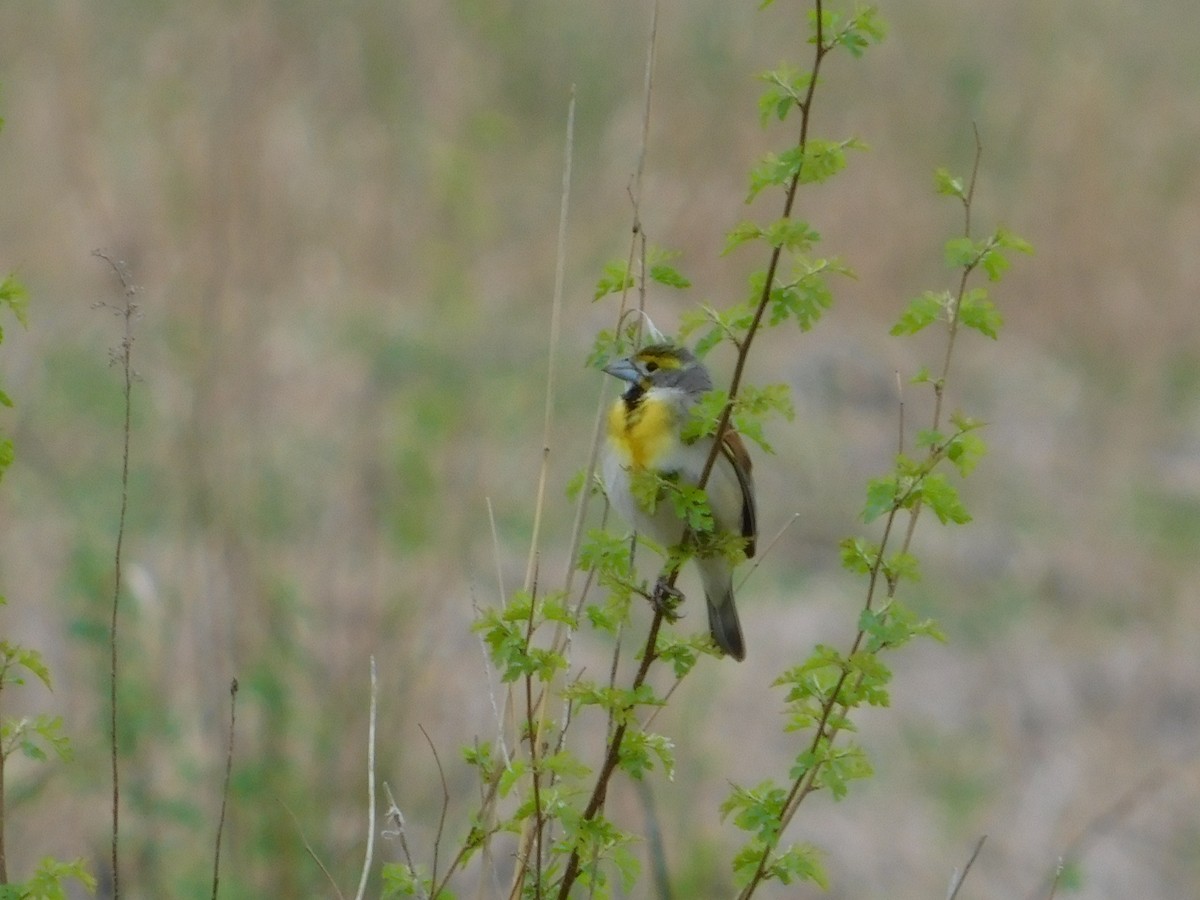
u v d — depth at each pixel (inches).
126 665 397.7
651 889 396.8
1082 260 829.8
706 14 895.7
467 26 835.4
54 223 666.8
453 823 397.4
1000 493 677.3
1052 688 554.9
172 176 644.7
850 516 631.8
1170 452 733.9
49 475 527.5
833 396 717.3
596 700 231.5
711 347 231.8
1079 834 492.4
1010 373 776.9
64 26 761.0
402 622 424.5
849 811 496.1
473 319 681.0
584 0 898.7
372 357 633.6
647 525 299.1
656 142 810.2
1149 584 616.7
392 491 504.1
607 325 700.7
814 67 219.6
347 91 773.3
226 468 492.4
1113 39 1006.4
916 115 869.2
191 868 369.7
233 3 783.7
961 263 231.8
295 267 682.8
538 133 815.1
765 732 505.4
